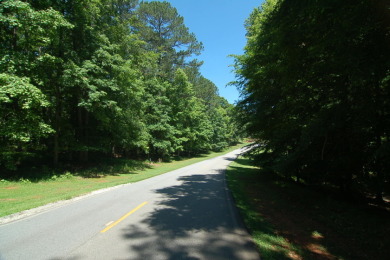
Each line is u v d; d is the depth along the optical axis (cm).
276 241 488
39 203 797
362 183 817
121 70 1698
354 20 455
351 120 683
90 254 416
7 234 514
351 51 493
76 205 791
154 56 2648
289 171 918
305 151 828
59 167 1742
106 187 1171
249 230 549
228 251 432
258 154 1479
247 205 809
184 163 3000
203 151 5653
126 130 2156
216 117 6069
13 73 1172
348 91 648
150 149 3297
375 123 629
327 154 836
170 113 3503
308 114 904
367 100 599
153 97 3092
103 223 594
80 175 1681
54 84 1545
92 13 1612
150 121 3081
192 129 4116
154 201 856
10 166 1312
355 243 516
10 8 1107
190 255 414
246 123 1517
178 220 625
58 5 1486
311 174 985
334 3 453
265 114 1185
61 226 569
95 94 1488
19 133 1239
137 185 1253
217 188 1161
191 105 3988
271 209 783
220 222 611
